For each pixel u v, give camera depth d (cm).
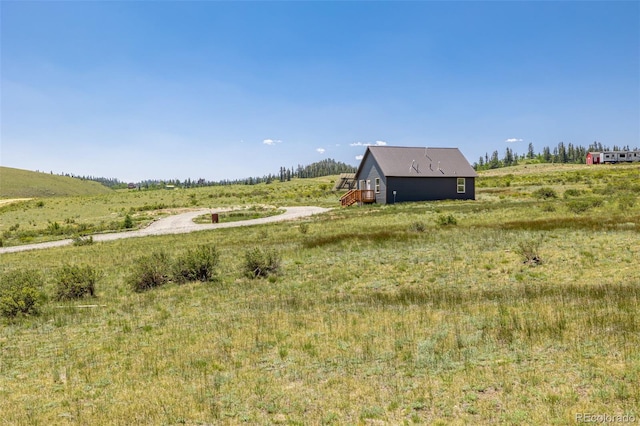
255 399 712
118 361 938
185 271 1788
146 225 4675
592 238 1891
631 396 611
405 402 662
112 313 1366
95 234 4219
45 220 6288
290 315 1183
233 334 1055
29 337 1160
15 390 816
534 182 8075
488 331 930
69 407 730
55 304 1524
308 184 13900
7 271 2298
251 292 1507
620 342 797
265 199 7975
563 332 876
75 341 1100
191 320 1225
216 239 2995
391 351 868
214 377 805
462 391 680
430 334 950
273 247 2373
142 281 1722
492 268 1565
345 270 1706
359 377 765
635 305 1009
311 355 888
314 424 620
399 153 5059
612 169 10931
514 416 590
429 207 4094
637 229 2028
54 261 2581
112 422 666
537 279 1398
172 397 740
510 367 745
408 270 1630
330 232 2873
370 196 5059
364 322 1071
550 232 2148
